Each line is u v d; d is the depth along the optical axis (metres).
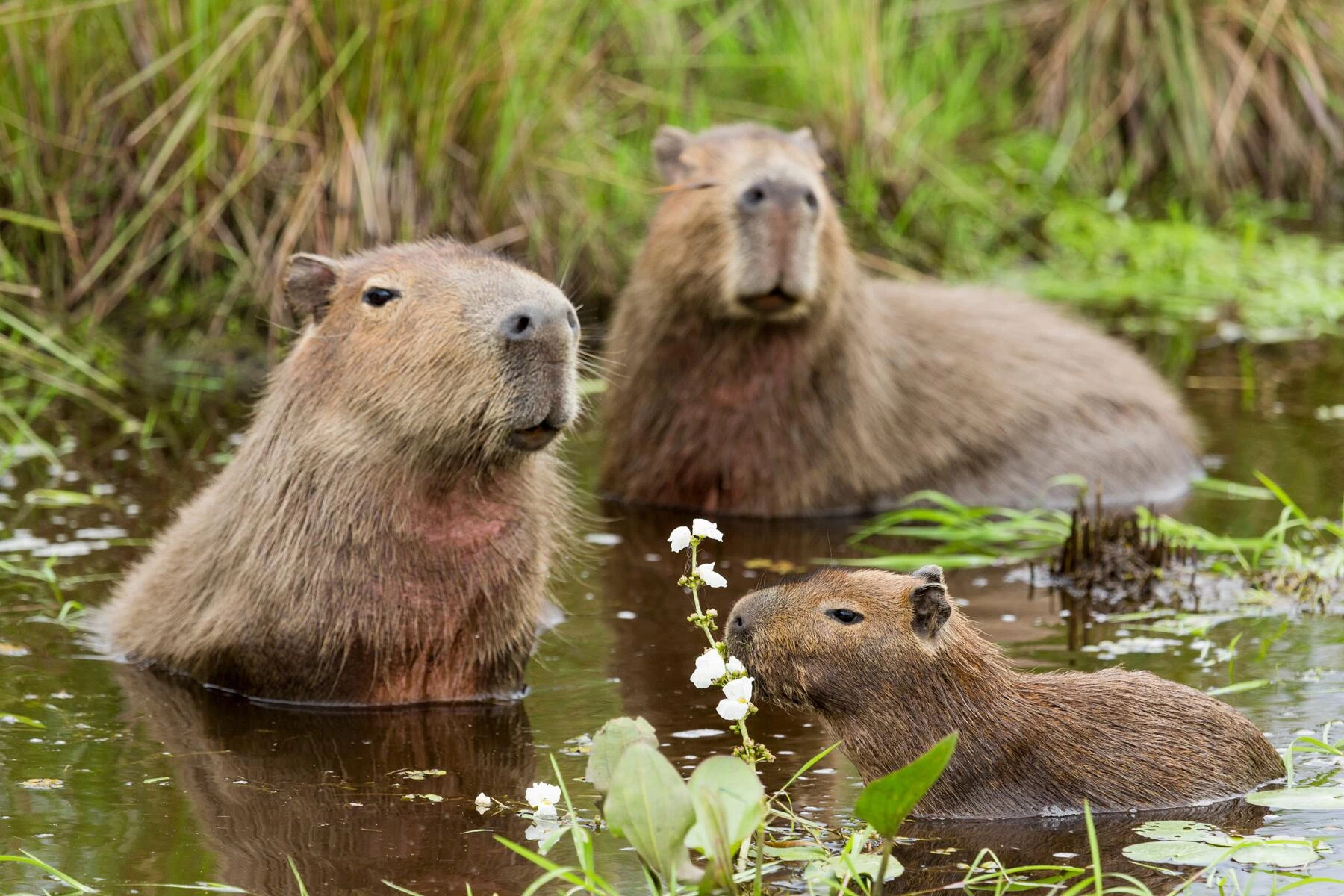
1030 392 12.83
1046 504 12.33
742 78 19.70
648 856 5.51
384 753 7.35
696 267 11.65
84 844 6.27
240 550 8.18
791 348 11.82
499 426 7.68
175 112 15.21
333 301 8.16
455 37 15.31
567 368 7.72
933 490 12.38
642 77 18.36
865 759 6.93
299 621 7.98
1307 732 7.30
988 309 13.53
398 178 15.34
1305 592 9.62
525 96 16.02
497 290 7.74
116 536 10.59
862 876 5.90
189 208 15.12
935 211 19.52
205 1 14.88
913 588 6.84
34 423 13.28
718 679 6.61
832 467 12.03
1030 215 20.42
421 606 8.01
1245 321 17.31
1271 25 22.08
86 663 8.55
